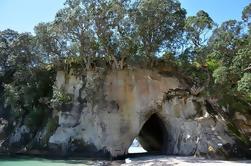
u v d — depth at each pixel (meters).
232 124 39.06
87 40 41.50
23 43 47.38
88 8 40.62
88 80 42.19
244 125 39.94
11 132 48.34
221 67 32.53
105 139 40.38
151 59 41.91
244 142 37.38
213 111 39.03
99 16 40.75
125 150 40.78
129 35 40.62
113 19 41.00
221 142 36.06
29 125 46.72
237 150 35.97
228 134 37.19
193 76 41.09
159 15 39.44
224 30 36.12
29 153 44.19
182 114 40.69
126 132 41.28
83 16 40.31
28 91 47.12
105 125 40.91
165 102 42.44
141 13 39.47
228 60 34.09
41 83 48.09
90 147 40.88
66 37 42.69
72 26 40.75
